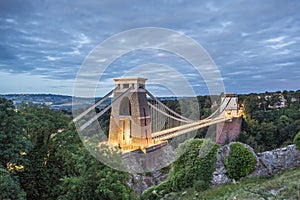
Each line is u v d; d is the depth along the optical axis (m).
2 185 5.18
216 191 5.97
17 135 7.11
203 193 6.10
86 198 6.00
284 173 6.55
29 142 7.19
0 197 5.14
